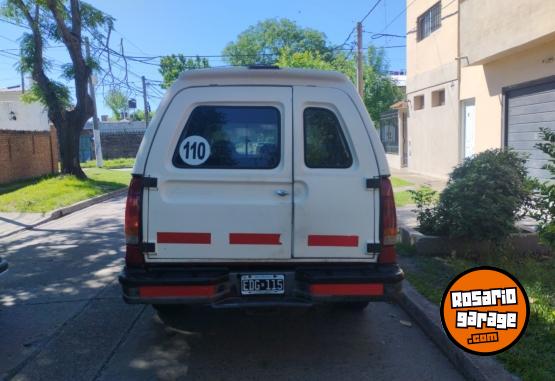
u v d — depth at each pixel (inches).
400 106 837.8
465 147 617.0
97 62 742.5
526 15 424.5
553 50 425.1
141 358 171.8
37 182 756.0
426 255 273.3
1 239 382.0
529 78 463.2
